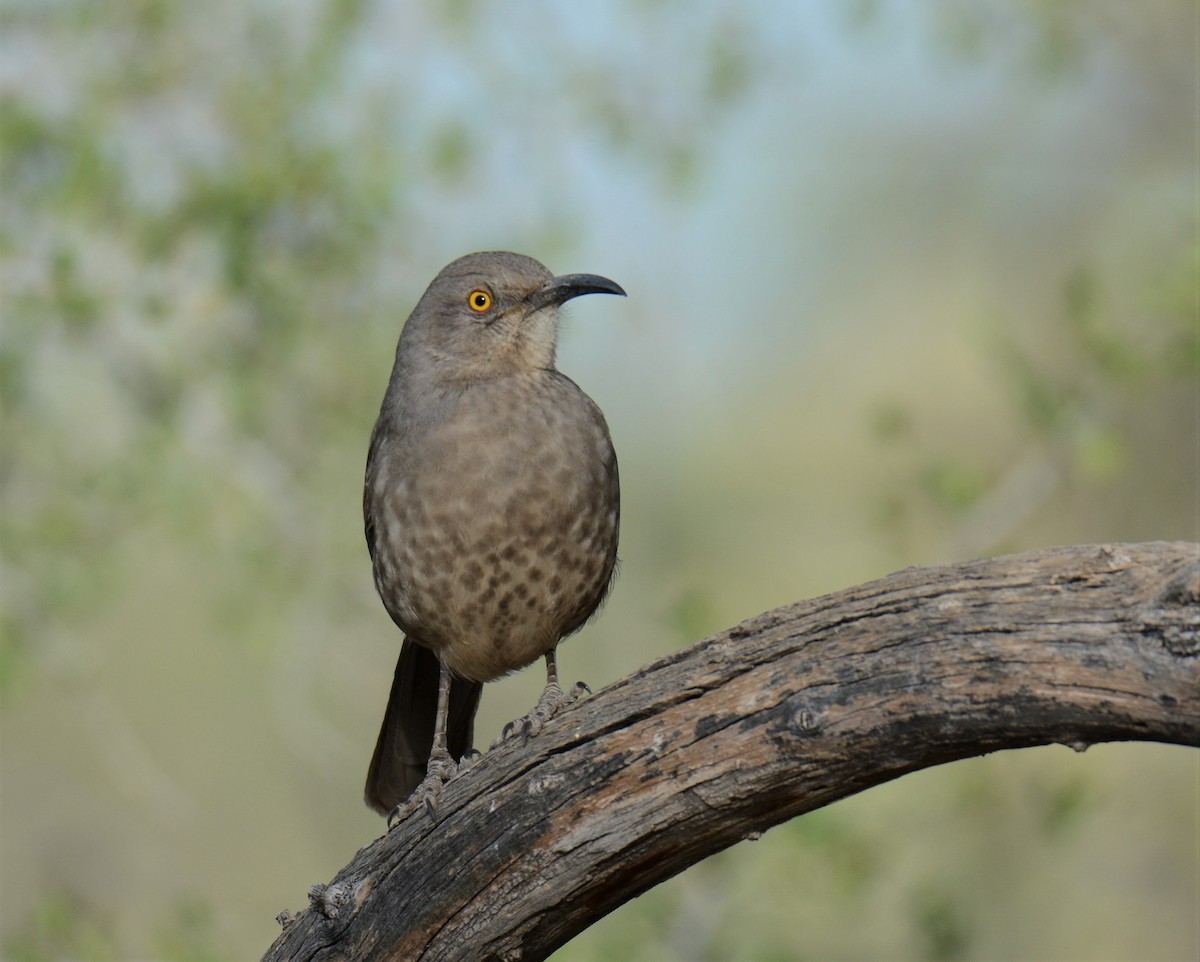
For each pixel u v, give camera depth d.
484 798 7.02
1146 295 13.26
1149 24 18.69
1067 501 18.61
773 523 20.20
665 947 13.36
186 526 14.23
